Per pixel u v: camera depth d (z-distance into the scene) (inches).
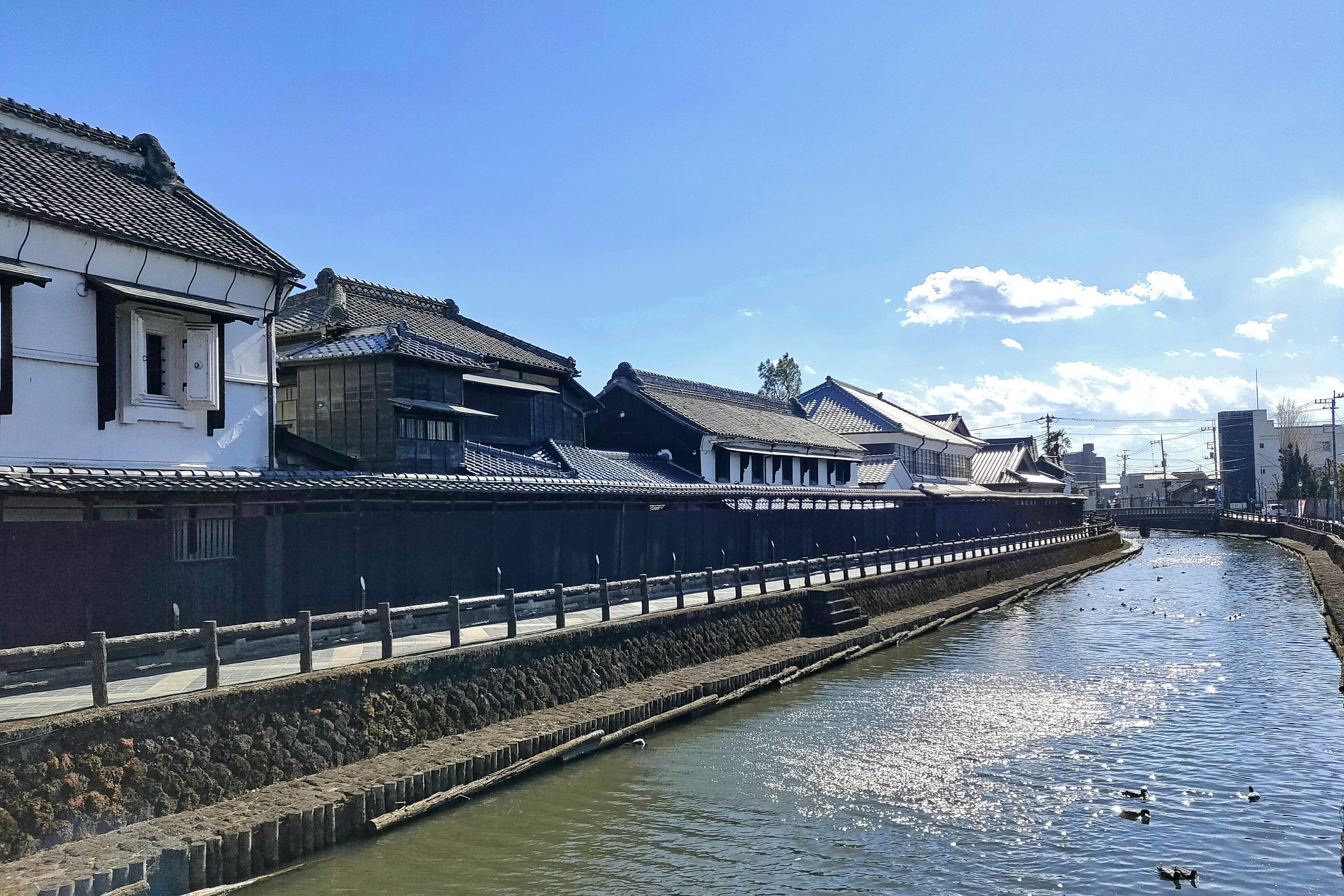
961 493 2030.0
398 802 479.8
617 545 961.5
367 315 1145.4
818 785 579.2
